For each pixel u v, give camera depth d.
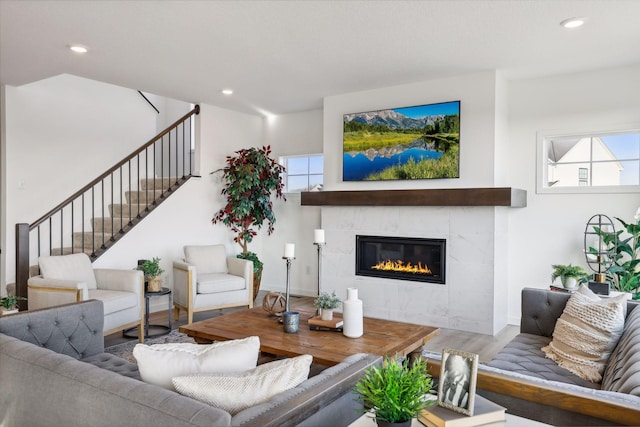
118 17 3.15
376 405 1.25
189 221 5.80
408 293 4.88
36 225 4.42
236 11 3.06
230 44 3.69
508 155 4.82
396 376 1.27
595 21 3.22
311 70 4.42
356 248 5.24
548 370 2.38
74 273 3.95
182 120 5.92
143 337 4.13
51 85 5.49
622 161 4.38
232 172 5.93
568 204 4.53
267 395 1.41
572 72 4.47
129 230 5.15
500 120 4.58
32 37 3.52
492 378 1.61
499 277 4.54
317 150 6.22
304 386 1.46
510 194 4.20
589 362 2.36
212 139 6.03
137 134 6.61
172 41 3.62
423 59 4.08
